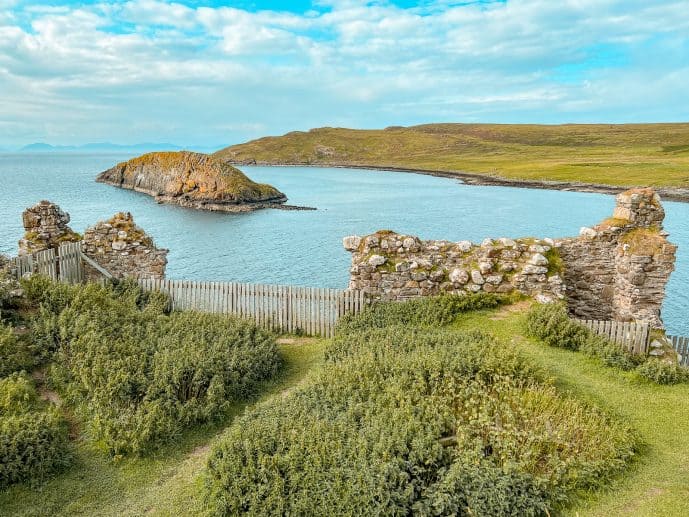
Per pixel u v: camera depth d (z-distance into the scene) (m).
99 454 8.73
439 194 90.50
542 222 57.03
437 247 15.91
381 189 104.25
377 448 7.71
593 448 8.16
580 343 12.80
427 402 9.14
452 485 7.14
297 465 7.62
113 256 18.09
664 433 9.23
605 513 7.14
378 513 6.85
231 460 7.78
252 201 81.88
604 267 16.00
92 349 11.04
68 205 75.38
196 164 87.94
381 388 9.88
